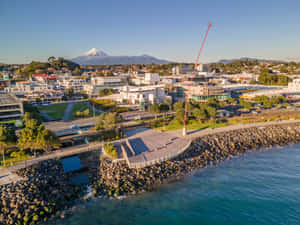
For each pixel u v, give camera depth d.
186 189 65.69
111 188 65.00
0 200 53.16
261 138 101.88
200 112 118.62
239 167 78.50
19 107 117.88
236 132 104.06
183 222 52.69
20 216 51.47
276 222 52.28
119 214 55.59
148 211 56.59
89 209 57.41
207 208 57.50
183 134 98.69
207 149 88.75
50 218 53.94
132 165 71.06
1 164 69.19
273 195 62.12
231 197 61.62
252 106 160.50
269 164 80.50
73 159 83.12
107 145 83.44
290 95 190.88
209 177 72.06
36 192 57.50
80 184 67.75
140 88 164.62
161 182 68.81
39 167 67.62
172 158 78.69
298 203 58.69
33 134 76.38
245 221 52.91
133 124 115.44
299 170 75.69
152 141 91.06
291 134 107.31
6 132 76.62
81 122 121.31
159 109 128.50
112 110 145.00
